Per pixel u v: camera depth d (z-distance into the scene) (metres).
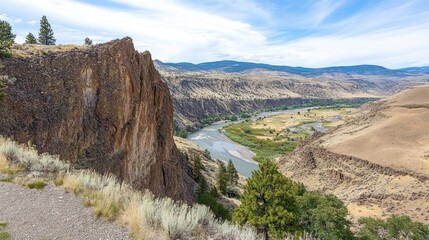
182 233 8.52
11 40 29.16
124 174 31.64
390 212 59.88
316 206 37.84
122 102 34.03
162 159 46.44
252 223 25.48
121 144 32.75
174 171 49.41
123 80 35.25
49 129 24.27
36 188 11.31
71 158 25.77
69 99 27.56
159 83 49.66
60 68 29.02
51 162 14.27
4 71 24.66
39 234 8.08
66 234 8.20
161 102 48.41
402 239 38.78
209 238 8.67
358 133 118.19
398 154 89.31
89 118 29.86
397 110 135.62
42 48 31.31
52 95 26.47
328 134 136.62
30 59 27.94
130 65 38.12
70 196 10.89
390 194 66.88
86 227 8.67
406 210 59.22
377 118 133.75
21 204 9.83
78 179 12.06
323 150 106.38
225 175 76.94
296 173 104.69
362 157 92.50
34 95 25.06
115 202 10.22
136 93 37.69
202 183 63.12
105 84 33.06
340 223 35.16
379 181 77.38
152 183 40.34
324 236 33.47
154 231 8.57
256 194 26.81
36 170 13.17
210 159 110.00
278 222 25.58
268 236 24.97
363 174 84.81
